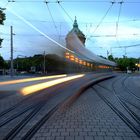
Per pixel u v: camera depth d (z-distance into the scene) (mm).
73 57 17344
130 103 13320
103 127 7758
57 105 11688
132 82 32875
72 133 7031
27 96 10906
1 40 18234
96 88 22125
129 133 7109
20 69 58562
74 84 17219
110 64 42344
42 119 8742
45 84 12484
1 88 9406
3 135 6801
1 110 9766
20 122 8234
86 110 10742
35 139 6484
